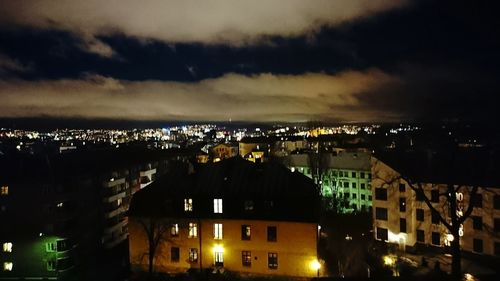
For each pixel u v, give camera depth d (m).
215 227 43.59
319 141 129.38
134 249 45.12
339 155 90.00
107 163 65.56
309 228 41.25
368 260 49.31
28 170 52.56
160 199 45.12
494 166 49.00
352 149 110.31
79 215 54.84
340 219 69.19
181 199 44.53
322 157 90.12
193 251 44.12
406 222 53.88
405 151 58.34
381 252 52.62
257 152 128.75
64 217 52.12
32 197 50.88
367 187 83.25
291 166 96.44
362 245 54.94
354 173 85.06
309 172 94.12
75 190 54.28
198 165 48.81
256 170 46.09
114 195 64.25
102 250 60.78
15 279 50.66
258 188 44.16
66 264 51.78
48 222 50.97
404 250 53.84
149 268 42.72
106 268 53.28
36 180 50.91
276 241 42.06
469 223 49.53
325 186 88.00
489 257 47.88
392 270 44.31
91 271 52.25
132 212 45.12
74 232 53.47
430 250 52.44
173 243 44.44
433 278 31.69
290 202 42.47
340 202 83.44
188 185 46.09
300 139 152.75
